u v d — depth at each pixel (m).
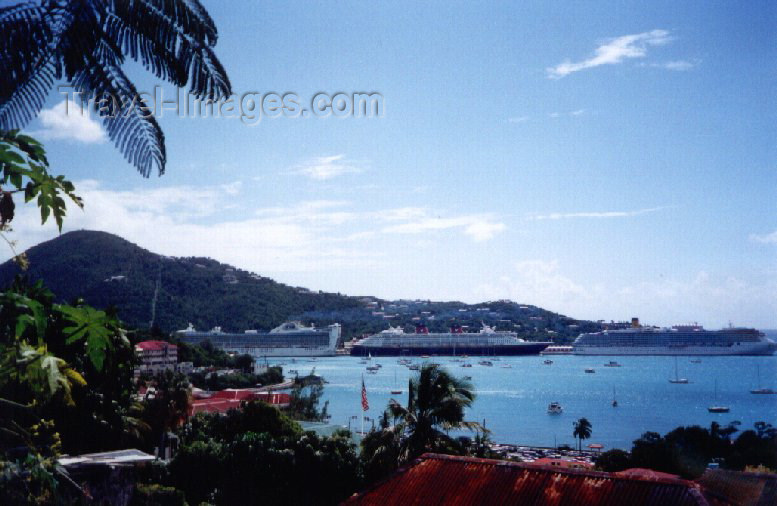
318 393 96.75
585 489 15.28
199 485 42.31
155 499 32.34
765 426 68.94
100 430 34.28
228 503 41.22
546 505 14.98
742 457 48.00
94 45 4.32
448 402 33.84
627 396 193.62
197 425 59.78
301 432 54.19
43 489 6.82
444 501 16.20
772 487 14.02
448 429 34.75
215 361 190.12
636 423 139.25
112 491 21.55
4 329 5.45
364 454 35.50
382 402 172.00
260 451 42.25
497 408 165.12
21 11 4.14
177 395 55.25
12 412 5.89
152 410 53.94
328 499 40.75
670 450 54.88
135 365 38.00
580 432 100.00
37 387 5.66
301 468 41.47
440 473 17.45
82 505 8.56
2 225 5.32
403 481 17.52
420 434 34.00
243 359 186.38
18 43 4.12
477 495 16.03
